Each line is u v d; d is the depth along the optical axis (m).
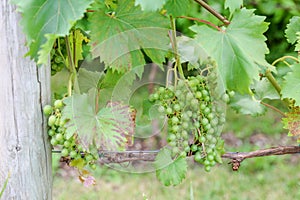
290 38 1.44
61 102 1.17
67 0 1.05
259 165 3.59
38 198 1.21
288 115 1.36
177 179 1.23
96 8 1.24
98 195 3.18
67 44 1.23
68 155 1.23
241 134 4.14
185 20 2.67
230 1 1.21
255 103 1.47
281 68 1.59
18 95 1.16
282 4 3.27
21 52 1.15
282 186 3.34
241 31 1.20
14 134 1.17
